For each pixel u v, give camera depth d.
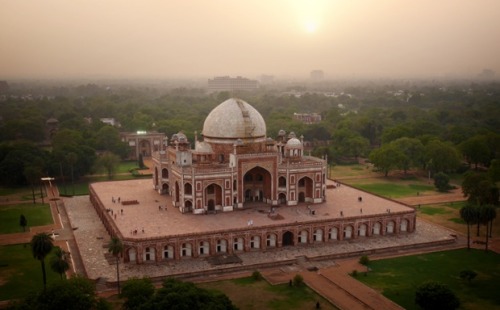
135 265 85.31
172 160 115.31
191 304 55.62
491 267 85.19
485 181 114.81
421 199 133.38
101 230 104.75
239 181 106.69
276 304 70.69
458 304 65.62
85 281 62.81
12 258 88.25
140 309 56.06
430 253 93.25
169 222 97.12
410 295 73.38
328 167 179.00
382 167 161.12
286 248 94.44
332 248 94.50
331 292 74.88
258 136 113.31
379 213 102.88
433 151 156.75
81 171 154.88
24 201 131.25
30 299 61.00
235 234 91.62
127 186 133.50
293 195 110.94
